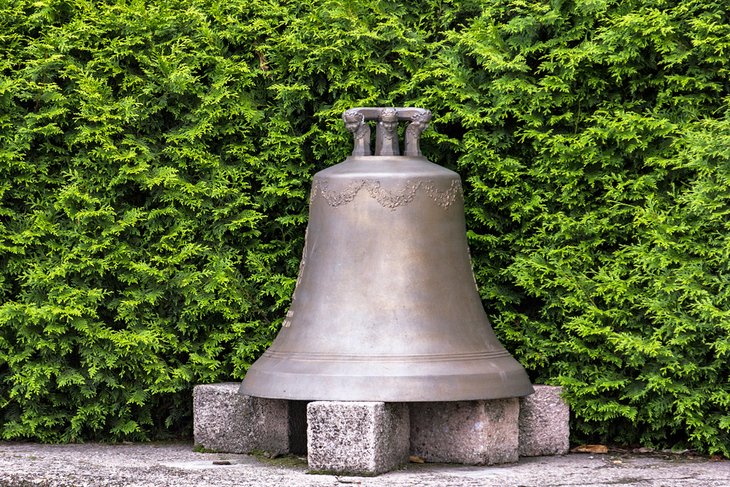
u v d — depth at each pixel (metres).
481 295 6.84
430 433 5.97
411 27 7.18
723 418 6.04
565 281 6.50
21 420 6.78
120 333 6.66
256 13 7.12
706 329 6.14
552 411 6.30
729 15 6.43
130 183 6.87
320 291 5.95
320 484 5.16
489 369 5.80
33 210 6.75
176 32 7.02
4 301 6.71
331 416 5.51
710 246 6.30
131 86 6.89
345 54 6.88
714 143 6.07
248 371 6.14
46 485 5.34
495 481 5.29
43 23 6.81
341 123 6.87
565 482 5.31
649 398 6.40
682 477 5.51
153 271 6.71
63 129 6.84
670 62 6.42
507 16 7.06
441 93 6.82
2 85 6.55
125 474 5.45
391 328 5.75
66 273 6.68
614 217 6.61
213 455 6.25
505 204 6.85
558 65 6.70
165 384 6.77
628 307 6.47
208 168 6.98
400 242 5.89
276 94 7.10
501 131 6.84
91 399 6.81
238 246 7.09
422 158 6.21
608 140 6.63
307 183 7.12
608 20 6.54
